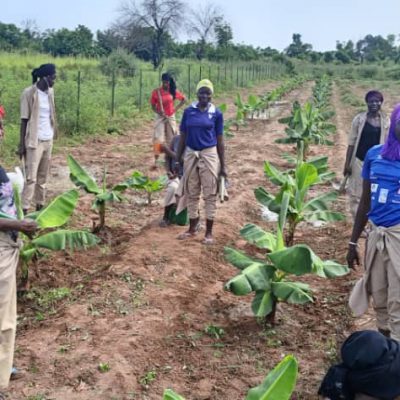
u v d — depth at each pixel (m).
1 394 4.59
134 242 7.87
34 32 66.00
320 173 8.71
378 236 4.51
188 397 4.63
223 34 75.00
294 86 44.94
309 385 4.82
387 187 4.45
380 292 4.68
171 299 6.19
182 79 34.41
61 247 6.14
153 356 5.16
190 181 7.76
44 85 8.29
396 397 3.58
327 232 8.87
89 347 5.23
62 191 10.70
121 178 11.90
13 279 4.38
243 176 12.49
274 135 19.33
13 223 4.24
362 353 3.54
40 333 5.50
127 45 65.69
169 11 64.75
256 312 5.36
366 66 76.00
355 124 7.57
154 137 12.66
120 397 4.59
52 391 4.64
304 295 5.33
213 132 7.55
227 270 7.21
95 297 6.17
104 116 18.22
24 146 8.21
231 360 5.18
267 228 9.11
